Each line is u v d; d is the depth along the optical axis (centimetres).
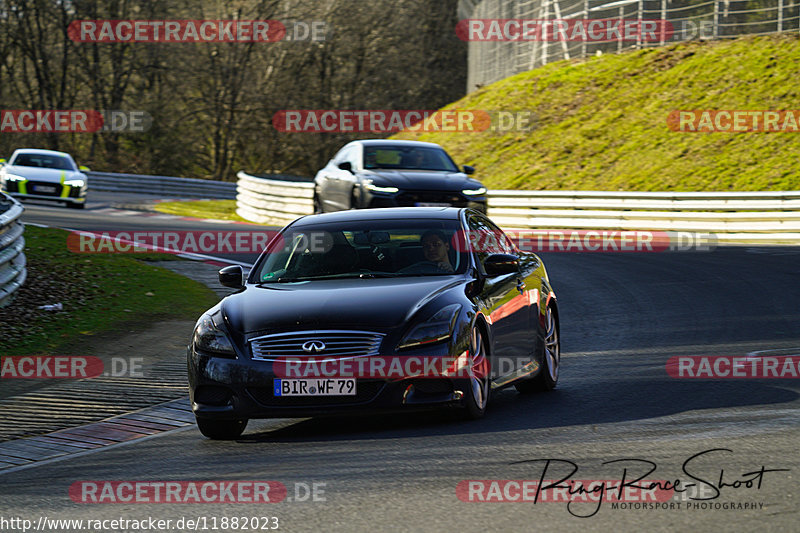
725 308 4691
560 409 2798
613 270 6250
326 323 2559
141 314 4738
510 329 2906
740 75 12144
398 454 2297
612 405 2828
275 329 2580
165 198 14738
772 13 13100
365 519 1781
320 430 2720
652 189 10606
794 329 4066
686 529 1650
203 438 2714
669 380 3183
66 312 4634
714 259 6594
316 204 7225
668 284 5553
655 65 13212
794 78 11700
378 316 2564
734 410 2664
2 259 4550
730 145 10862
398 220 3081
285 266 2984
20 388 3384
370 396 2523
